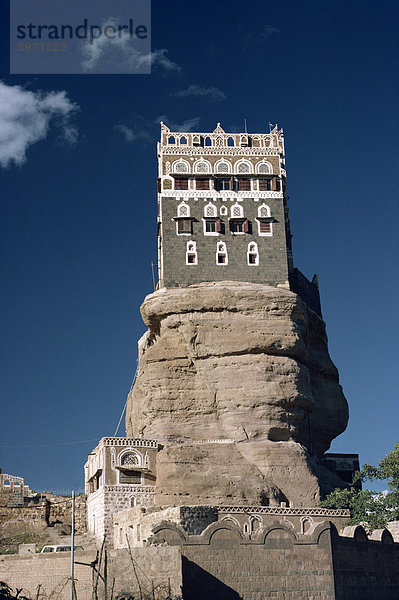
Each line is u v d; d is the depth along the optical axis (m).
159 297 78.06
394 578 58.38
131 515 62.19
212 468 67.62
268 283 81.25
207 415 73.44
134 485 66.12
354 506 65.81
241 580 50.84
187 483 65.81
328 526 53.88
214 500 65.38
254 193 84.00
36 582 51.62
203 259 81.19
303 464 70.31
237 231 82.56
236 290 77.12
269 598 51.03
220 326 76.00
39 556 52.25
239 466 68.50
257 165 85.00
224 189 83.81
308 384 76.38
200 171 84.12
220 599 50.16
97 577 48.69
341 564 54.00
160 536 50.72
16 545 67.44
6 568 52.19
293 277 86.62
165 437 71.88
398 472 65.25
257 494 66.56
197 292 77.25
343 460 83.12
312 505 68.69
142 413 74.50
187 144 85.00
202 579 50.16
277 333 75.81
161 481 66.12
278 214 83.50
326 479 74.88
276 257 82.12
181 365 75.12
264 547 52.03
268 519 61.72
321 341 85.25
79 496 73.69
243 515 60.69
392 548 59.47
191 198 83.06
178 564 47.69
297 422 74.38
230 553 51.16
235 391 73.56
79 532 71.62
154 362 75.81
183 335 76.31
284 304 77.00
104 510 65.06
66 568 51.66
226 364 74.75
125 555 48.78
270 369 74.25
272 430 72.38
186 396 73.94
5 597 49.59
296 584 51.91
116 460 66.50
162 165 83.81
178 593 47.19
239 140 85.88
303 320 78.38
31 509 71.88
